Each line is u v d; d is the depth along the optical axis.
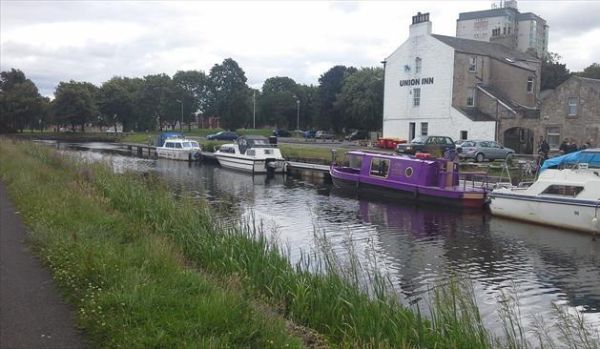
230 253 9.10
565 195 18.53
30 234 9.36
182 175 37.81
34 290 6.56
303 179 35.59
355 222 20.03
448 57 46.97
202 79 103.44
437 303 7.15
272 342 5.06
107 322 5.34
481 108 47.31
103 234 9.12
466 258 14.79
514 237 17.47
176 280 6.69
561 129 39.00
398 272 13.12
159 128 107.62
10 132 90.25
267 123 99.12
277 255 9.16
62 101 92.12
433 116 48.44
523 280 12.77
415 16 49.62
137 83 108.19
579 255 15.17
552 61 80.88
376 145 48.78
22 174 16.70
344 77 79.00
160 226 11.23
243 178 36.06
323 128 84.06
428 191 23.97
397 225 19.50
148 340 4.88
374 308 6.86
